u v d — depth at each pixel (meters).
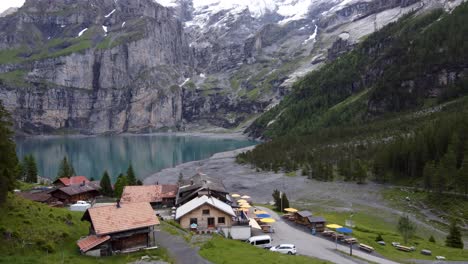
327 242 65.12
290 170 163.00
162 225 65.56
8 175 55.28
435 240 78.50
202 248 52.56
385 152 134.12
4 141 54.03
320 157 166.25
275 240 65.19
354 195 117.69
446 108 188.50
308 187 131.38
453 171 106.25
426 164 110.81
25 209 54.97
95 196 105.88
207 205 66.75
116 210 52.69
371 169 142.25
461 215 91.25
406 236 70.69
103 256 47.88
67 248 48.31
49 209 61.44
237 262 46.47
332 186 130.38
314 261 50.09
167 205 85.94
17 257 41.56
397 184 124.69
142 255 48.88
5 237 44.97
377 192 118.88
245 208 81.31
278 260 48.19
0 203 52.66
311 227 74.31
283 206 94.06
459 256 63.16
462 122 127.06
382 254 60.03
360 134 196.25
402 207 102.69
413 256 61.38
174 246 53.88
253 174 164.00
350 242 63.75
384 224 89.50
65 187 98.44
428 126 138.25
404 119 198.38
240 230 63.88
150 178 165.12
